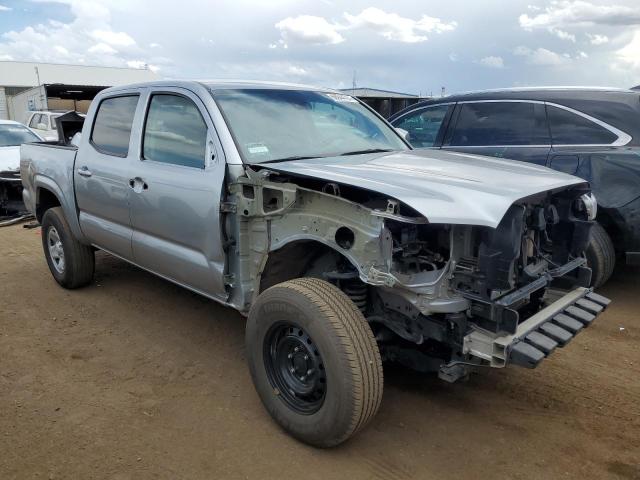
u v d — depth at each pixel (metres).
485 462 2.96
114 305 5.22
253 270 3.43
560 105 5.63
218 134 3.54
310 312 2.82
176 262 3.90
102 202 4.62
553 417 3.38
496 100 6.09
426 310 2.79
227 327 4.71
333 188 2.94
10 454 2.99
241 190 3.34
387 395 3.63
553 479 2.82
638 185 4.95
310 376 3.01
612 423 3.31
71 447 3.05
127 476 2.82
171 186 3.78
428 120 6.73
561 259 3.47
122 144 4.46
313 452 3.02
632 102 5.30
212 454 3.00
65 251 5.39
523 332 2.84
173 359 4.12
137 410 3.43
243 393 3.64
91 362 4.07
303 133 3.96
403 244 2.88
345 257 3.17
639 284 5.89
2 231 8.81
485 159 3.99
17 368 3.96
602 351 4.29
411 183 2.93
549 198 3.27
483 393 3.66
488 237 2.72
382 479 2.82
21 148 6.12
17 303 5.30
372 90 18.58
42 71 47.00
